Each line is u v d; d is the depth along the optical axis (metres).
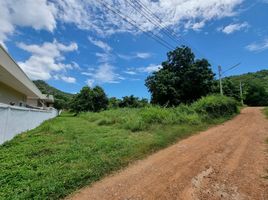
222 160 6.52
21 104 25.86
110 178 5.33
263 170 5.61
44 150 7.73
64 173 5.37
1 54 12.16
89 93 37.03
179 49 27.09
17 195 4.27
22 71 18.12
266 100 48.28
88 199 4.26
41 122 18.92
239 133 11.12
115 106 43.19
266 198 4.18
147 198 4.24
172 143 9.14
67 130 12.93
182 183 4.90
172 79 25.61
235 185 4.75
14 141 9.54
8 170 5.66
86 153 7.18
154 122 13.52
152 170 5.81
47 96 45.72
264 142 8.81
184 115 15.20
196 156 7.02
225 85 43.00
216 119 16.80
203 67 25.84
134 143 8.49
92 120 20.55
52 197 4.28
